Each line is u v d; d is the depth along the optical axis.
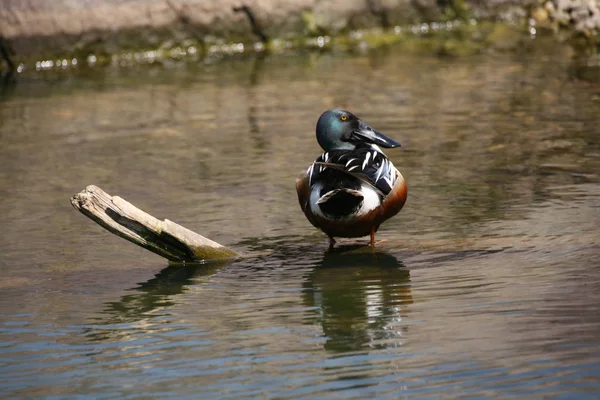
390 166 10.27
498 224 10.85
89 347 7.62
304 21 25.06
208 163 14.55
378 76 20.64
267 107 18.22
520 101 17.73
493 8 25.78
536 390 6.22
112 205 9.77
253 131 16.47
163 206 12.39
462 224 10.97
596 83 18.91
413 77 20.34
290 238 10.95
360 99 18.47
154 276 9.74
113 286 9.41
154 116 18.00
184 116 17.88
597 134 15.15
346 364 6.91
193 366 7.07
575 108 16.97
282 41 25.05
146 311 8.53
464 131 15.80
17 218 12.12
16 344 7.77
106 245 10.99
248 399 6.41
